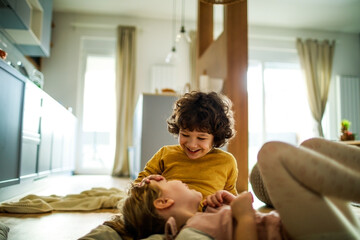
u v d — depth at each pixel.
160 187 0.92
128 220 0.94
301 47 6.16
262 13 5.67
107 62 5.86
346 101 6.22
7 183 1.91
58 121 3.51
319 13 5.66
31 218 1.51
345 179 0.69
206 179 1.12
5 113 1.87
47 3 4.10
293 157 0.74
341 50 6.39
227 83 2.66
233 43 2.69
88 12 5.70
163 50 5.83
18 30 3.47
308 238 0.72
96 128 5.77
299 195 0.74
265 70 6.27
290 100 6.39
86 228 1.30
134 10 5.61
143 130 2.89
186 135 1.05
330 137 6.19
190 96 1.11
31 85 2.32
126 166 5.40
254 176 1.87
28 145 2.39
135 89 5.63
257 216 0.81
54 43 5.60
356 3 5.30
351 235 0.71
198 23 3.81
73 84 5.56
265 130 6.12
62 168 4.00
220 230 0.78
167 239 0.78
